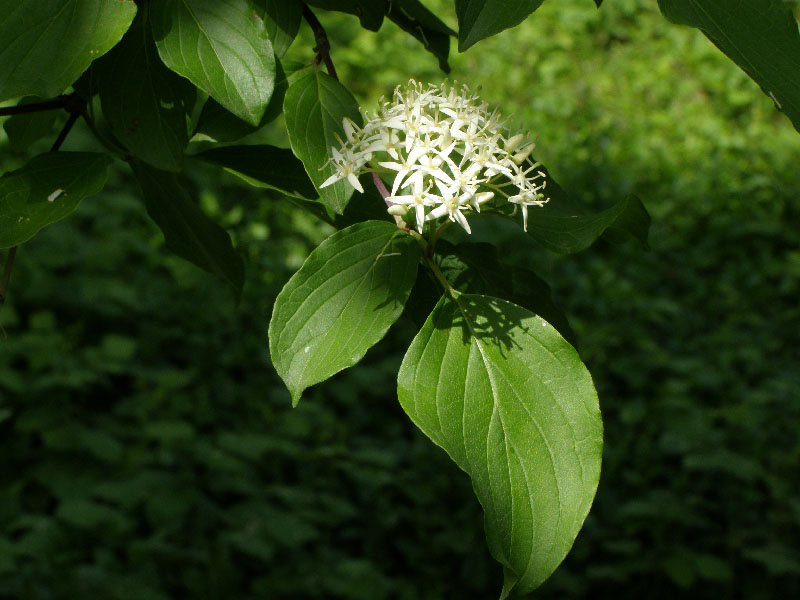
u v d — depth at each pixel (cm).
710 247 760
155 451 457
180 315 540
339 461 474
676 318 649
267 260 596
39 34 114
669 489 495
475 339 119
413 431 520
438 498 473
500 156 135
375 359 554
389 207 123
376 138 125
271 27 137
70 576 372
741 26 109
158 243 592
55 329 508
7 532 397
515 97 973
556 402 116
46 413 444
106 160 137
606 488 495
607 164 857
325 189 126
